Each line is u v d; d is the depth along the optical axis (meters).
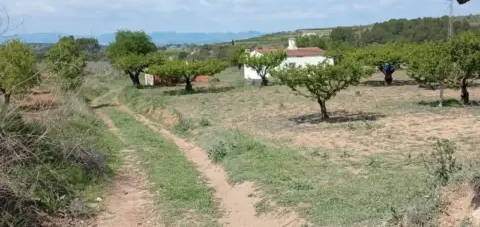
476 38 22.20
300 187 11.24
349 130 18.66
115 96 42.38
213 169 14.91
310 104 28.33
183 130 22.14
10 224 9.52
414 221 7.67
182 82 53.03
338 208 9.70
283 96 33.66
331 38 88.88
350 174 12.08
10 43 22.53
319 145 16.22
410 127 18.38
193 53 105.88
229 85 47.06
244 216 10.53
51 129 13.17
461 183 7.90
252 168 13.41
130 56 50.75
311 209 9.85
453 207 7.57
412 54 25.89
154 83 52.12
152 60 49.62
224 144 16.44
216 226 10.15
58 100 14.98
